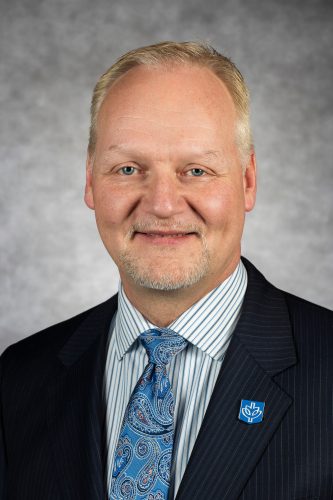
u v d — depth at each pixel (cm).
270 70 470
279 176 471
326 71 469
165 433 153
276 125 470
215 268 157
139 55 157
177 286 154
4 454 180
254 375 157
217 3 474
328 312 170
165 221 152
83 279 488
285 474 146
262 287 173
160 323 162
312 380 154
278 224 474
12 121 483
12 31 482
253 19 472
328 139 470
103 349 175
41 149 486
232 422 152
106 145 156
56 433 168
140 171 154
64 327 193
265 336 162
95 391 168
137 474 153
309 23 469
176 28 479
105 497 158
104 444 164
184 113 151
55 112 484
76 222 487
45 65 484
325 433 148
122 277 164
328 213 472
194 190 152
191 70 155
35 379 181
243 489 147
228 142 156
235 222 158
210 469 148
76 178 487
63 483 162
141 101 153
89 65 484
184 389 159
